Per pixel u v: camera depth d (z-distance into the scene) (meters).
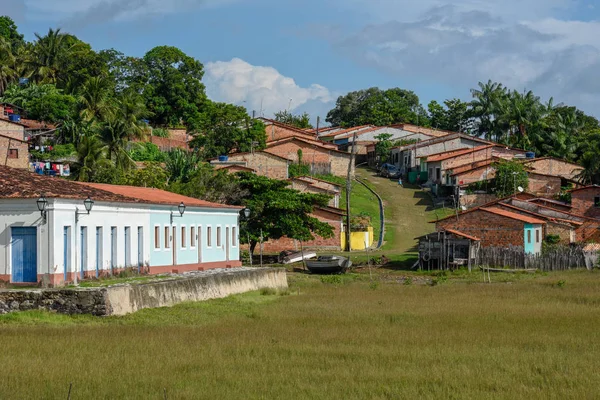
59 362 29.11
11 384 25.84
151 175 90.44
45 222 47.09
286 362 30.25
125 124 104.19
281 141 137.25
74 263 49.16
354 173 144.00
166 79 156.50
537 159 129.62
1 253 47.84
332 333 37.47
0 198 47.28
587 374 28.41
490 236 85.69
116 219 55.56
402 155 150.00
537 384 27.14
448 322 41.59
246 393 25.34
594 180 125.00
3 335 35.06
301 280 73.19
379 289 63.19
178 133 146.25
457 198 120.00
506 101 169.62
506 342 35.06
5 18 148.38
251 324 40.81
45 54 131.88
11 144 89.62
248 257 87.62
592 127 174.62
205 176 89.56
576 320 41.94
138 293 44.09
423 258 83.69
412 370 29.00
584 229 96.06
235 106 144.25
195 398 24.64
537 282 66.94
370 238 103.19
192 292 50.19
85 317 40.53
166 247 63.62
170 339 34.62
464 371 28.75
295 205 86.44
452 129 188.62
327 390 25.89
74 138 107.56
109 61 154.62
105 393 25.08
